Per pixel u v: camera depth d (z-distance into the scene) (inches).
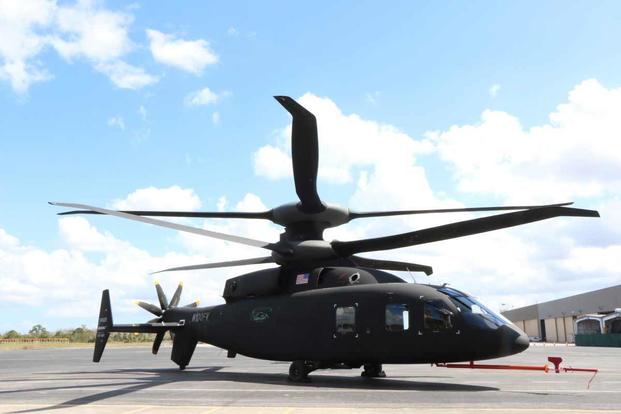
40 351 2237.9
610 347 2298.2
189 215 693.3
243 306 736.3
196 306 905.5
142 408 435.8
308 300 667.4
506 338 578.9
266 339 693.3
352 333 624.4
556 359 620.7
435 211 660.1
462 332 579.2
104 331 867.4
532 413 394.6
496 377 751.1
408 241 632.4
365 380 686.5
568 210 525.3
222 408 432.1
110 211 598.5
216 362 1231.5
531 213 540.1
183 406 446.3
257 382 661.3
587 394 522.6
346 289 649.0
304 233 684.1
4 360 1373.0
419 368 986.1
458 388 581.0
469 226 582.9
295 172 599.8
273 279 701.3
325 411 409.7
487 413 394.9
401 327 603.2
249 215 695.7
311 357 649.6
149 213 685.3
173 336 895.1
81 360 1360.7
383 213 685.3
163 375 794.8
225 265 757.9
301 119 534.6
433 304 597.6
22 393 555.8
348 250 679.1
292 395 515.8
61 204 600.1
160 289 914.7
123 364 1151.6
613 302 2874.0
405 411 406.3
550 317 3969.0
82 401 485.4
